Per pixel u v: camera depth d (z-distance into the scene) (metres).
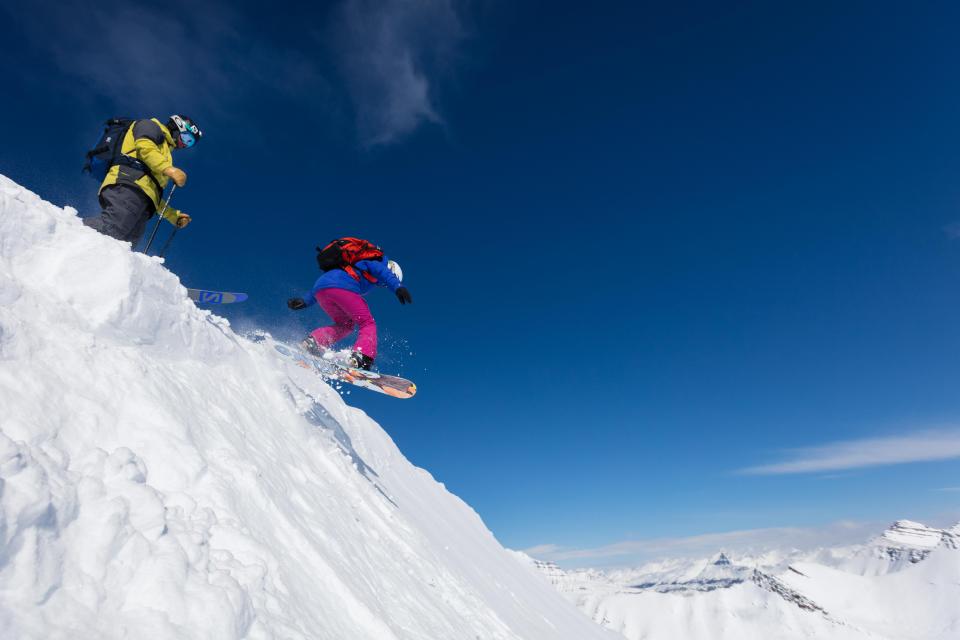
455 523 11.52
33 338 2.56
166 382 3.43
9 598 1.54
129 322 3.46
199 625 1.88
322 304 6.70
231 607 2.03
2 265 2.88
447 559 7.18
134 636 1.70
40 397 2.31
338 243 6.60
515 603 9.31
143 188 5.01
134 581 1.89
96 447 2.38
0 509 1.64
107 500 2.05
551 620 11.07
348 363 6.37
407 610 3.94
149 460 2.60
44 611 1.58
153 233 5.62
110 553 1.90
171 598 1.90
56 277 3.14
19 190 3.36
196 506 2.53
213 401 3.98
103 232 4.82
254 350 5.71
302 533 3.26
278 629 2.21
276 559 2.66
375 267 6.54
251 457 3.70
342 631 2.70
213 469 2.99
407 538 5.91
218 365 4.68
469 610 5.50
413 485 10.55
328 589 2.97
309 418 6.14
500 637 5.56
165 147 5.23
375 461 8.79
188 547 2.19
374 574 4.04
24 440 2.04
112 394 2.78
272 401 5.38
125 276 3.49
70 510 1.90
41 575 1.65
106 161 5.03
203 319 4.64
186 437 2.96
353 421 9.30
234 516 2.70
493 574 9.98
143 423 2.79
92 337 3.03
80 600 1.69
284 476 4.05
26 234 3.08
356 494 5.59
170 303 4.02
